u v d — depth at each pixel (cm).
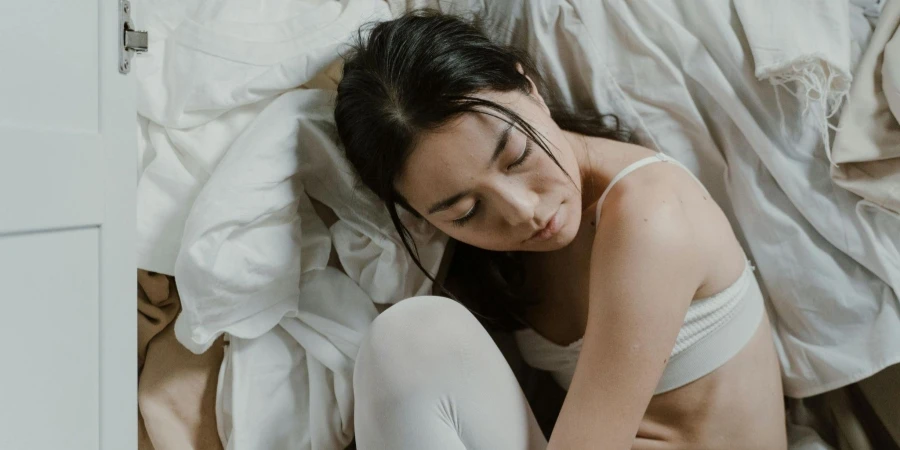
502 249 70
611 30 80
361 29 75
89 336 52
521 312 83
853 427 83
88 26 52
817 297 77
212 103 73
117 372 55
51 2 48
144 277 74
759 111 78
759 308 75
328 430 75
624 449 58
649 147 82
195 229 66
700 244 65
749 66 76
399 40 66
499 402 61
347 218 79
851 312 76
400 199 71
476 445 60
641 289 59
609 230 63
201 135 75
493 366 62
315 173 78
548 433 93
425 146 62
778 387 76
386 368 60
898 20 77
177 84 74
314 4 84
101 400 54
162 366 75
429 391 59
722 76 77
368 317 79
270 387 75
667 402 71
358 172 74
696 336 68
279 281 73
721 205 85
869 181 73
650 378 59
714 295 68
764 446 73
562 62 82
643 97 81
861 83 76
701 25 78
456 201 64
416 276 80
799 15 74
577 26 79
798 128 77
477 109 61
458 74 63
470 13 82
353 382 67
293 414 75
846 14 74
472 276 88
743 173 80
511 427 61
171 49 76
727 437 71
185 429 74
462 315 64
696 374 69
